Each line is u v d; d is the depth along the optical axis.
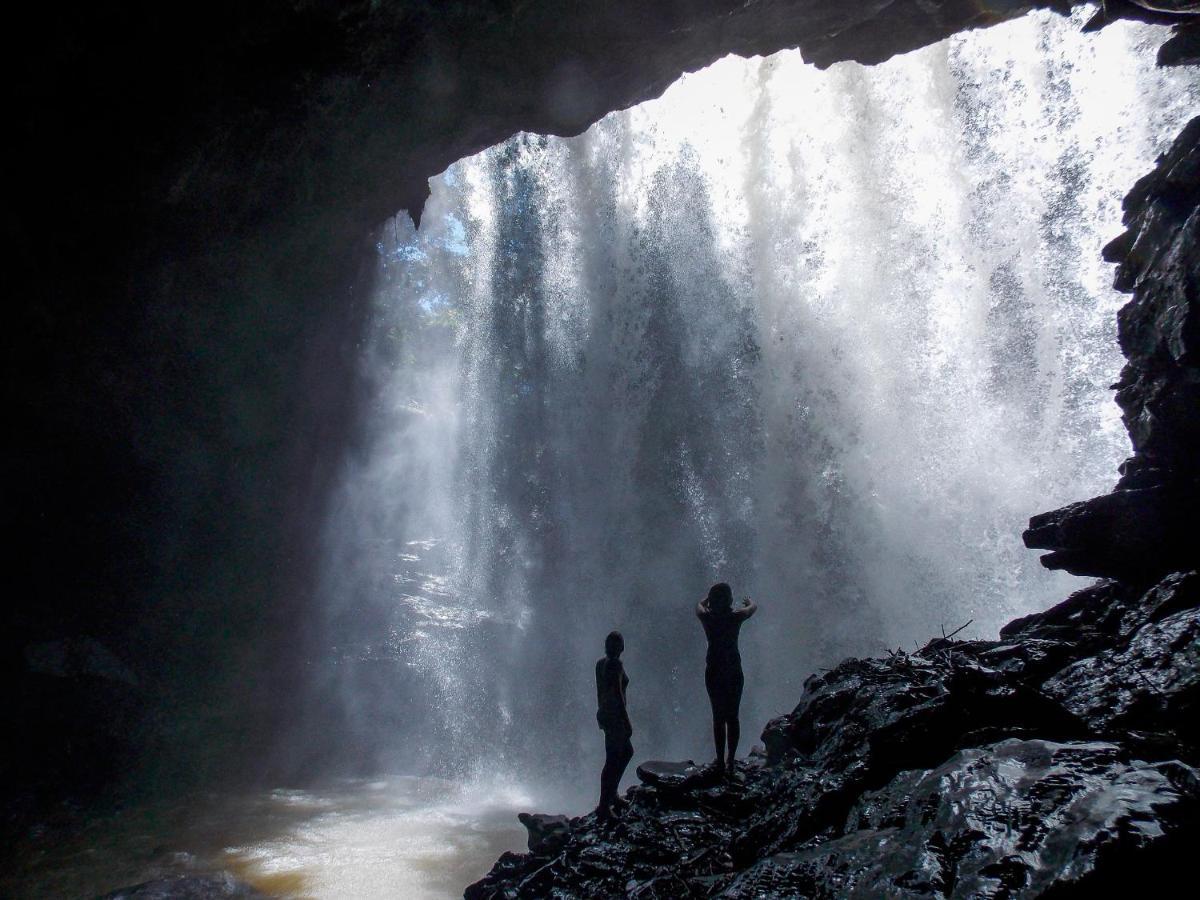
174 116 13.94
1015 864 3.55
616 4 15.30
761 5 16.03
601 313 33.19
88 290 16.03
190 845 13.29
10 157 13.32
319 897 10.91
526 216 36.72
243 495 22.73
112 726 17.69
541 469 34.25
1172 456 7.88
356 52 14.39
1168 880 3.26
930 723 5.75
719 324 29.28
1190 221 7.82
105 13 12.16
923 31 17.52
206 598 21.89
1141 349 8.52
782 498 25.91
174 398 19.47
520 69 16.55
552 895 6.52
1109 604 7.80
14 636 17.84
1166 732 5.24
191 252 17.08
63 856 12.90
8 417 16.47
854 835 4.80
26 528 18.02
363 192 19.22
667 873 6.10
